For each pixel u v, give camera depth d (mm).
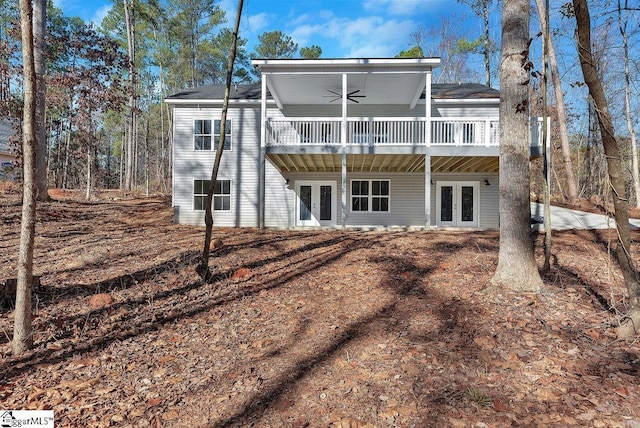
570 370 3631
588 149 24531
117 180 39000
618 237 4391
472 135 12391
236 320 5207
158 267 7258
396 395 3389
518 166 5680
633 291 4293
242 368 3977
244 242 9797
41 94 14102
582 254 8172
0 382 3693
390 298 5734
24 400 3420
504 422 2957
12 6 14188
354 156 12508
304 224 14867
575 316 4781
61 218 12516
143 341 4605
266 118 12406
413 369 3785
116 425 3088
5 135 24625
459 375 3648
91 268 7098
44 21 13836
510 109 5719
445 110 14531
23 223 4242
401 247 8953
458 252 8234
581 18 4160
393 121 13047
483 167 14156
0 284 5672
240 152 14586
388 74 11953
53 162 29891
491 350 4059
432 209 14797
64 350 4324
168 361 4152
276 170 14859
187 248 8828
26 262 4250
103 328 4871
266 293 6176
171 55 29078
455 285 6035
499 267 5820
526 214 5672
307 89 13414
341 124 12984
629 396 3191
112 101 16250
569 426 2873
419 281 6371
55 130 29266
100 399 3453
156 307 5555
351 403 3297
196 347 4477
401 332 4609
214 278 6797
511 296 5383
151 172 39812
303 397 3420
